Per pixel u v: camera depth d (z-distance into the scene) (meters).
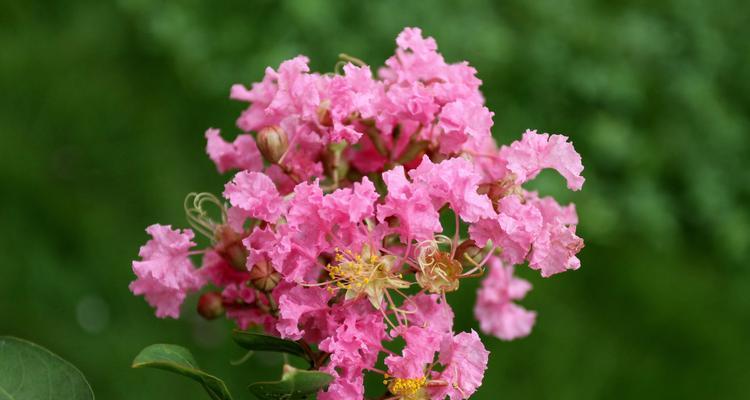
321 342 0.43
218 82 1.07
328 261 0.44
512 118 1.13
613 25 1.18
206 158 1.03
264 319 0.46
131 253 0.95
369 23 1.07
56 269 0.92
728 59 1.24
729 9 1.26
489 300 0.50
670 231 1.11
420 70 0.47
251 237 0.44
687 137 1.17
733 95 1.24
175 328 0.89
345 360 0.43
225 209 0.47
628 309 0.99
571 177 0.45
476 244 0.44
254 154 0.48
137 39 1.11
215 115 1.06
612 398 0.93
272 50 1.05
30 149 1.00
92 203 0.97
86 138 1.02
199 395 0.87
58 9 1.13
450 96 0.46
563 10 1.18
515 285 0.50
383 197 0.47
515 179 0.45
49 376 0.44
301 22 1.04
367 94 0.46
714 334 0.98
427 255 0.44
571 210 0.46
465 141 0.46
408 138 0.47
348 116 0.46
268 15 1.10
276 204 0.44
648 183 1.13
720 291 1.06
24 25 1.11
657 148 1.16
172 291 0.46
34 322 0.89
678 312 0.99
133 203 0.99
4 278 0.91
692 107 1.18
